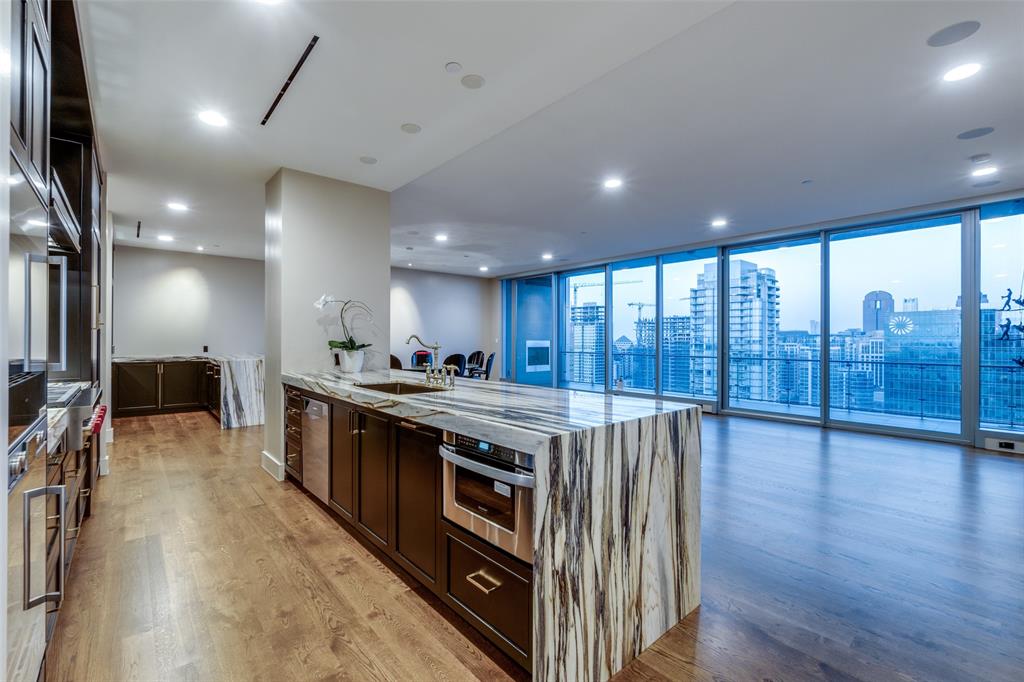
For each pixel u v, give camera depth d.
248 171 3.77
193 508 3.12
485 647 1.77
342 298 3.96
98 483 3.62
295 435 3.52
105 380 4.58
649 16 1.97
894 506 3.18
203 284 7.80
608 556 1.66
